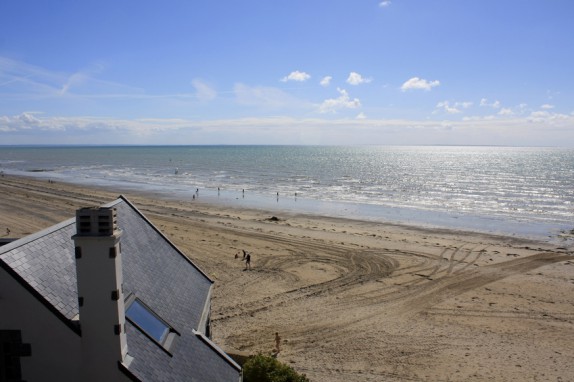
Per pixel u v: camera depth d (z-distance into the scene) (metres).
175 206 68.94
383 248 43.00
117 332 9.19
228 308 27.39
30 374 9.17
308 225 55.00
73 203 66.44
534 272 35.47
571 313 27.12
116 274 9.11
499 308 27.89
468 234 50.38
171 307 13.20
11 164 181.50
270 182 108.19
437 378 19.62
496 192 88.31
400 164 182.88
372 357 21.52
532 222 58.00
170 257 16.64
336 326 25.06
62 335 9.13
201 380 10.97
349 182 108.56
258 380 15.30
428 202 75.62
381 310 27.50
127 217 16.12
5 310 9.09
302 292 30.48
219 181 110.25
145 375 9.52
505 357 21.58
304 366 20.53
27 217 53.44
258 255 39.88
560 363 21.02
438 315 26.80
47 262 10.27
